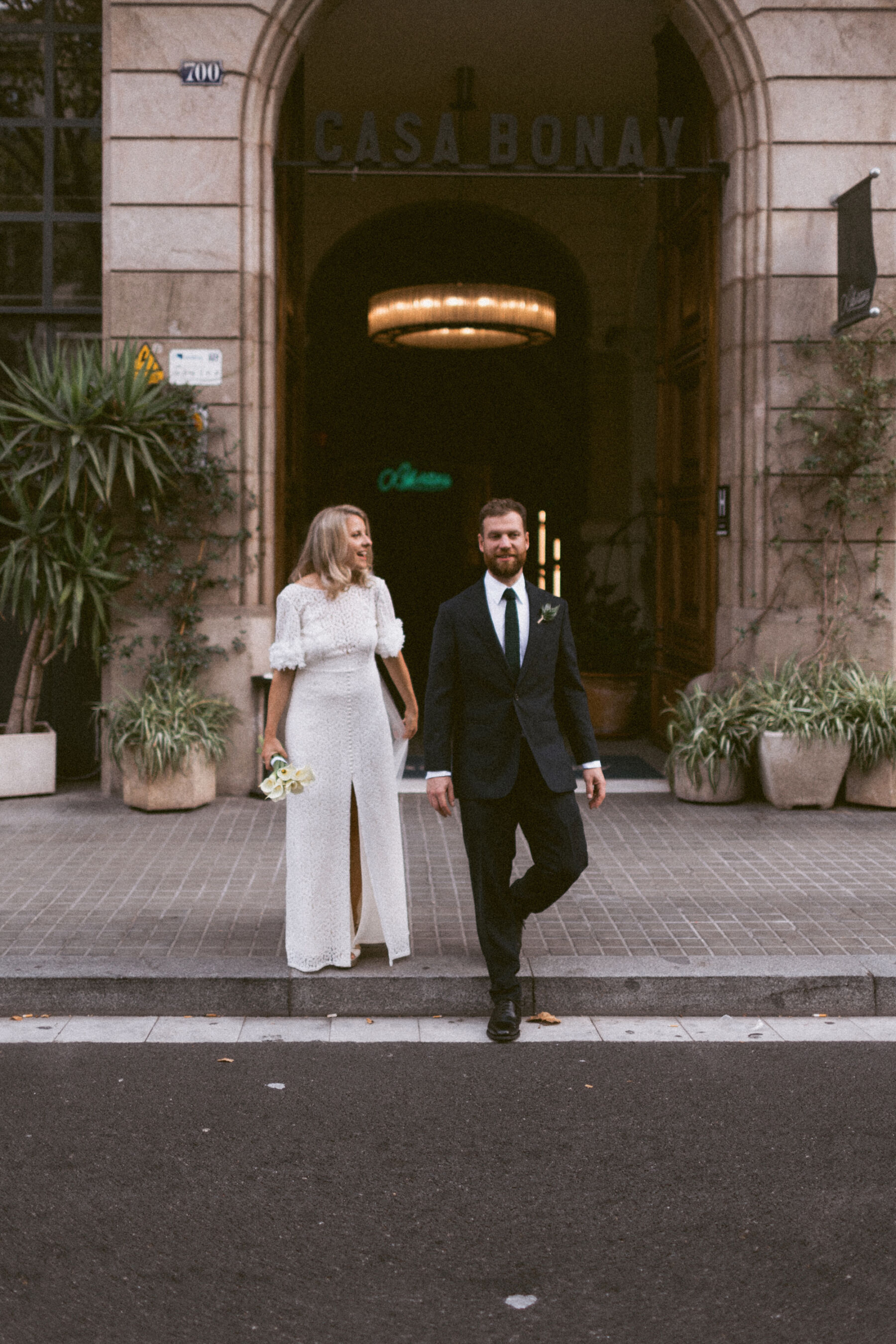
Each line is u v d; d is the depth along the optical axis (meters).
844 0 8.26
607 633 11.59
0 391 8.70
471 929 5.55
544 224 14.61
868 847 7.00
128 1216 3.37
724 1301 2.98
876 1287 3.03
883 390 8.27
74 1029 4.73
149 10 8.12
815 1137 3.84
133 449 7.76
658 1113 4.02
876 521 8.45
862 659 8.48
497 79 12.71
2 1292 3.01
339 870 4.96
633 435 14.55
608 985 4.93
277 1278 3.08
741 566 8.64
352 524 4.94
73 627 7.82
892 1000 4.94
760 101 8.30
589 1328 2.88
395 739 5.15
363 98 13.24
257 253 8.33
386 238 15.41
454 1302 2.98
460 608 4.65
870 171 7.84
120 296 8.23
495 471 16.56
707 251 9.12
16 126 8.64
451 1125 3.93
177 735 7.75
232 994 4.91
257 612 8.38
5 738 8.17
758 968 5.00
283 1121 3.95
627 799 8.34
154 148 8.19
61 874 6.41
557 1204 3.45
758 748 8.08
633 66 12.36
